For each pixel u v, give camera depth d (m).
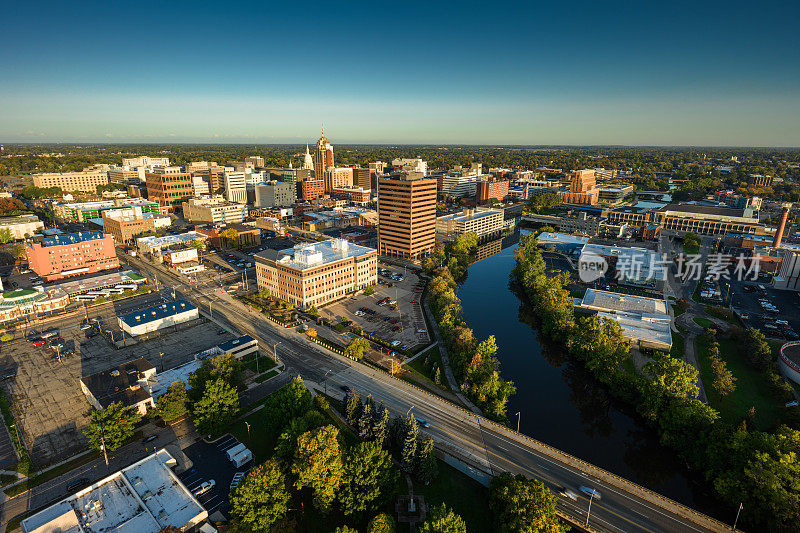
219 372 138.88
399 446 120.75
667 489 116.81
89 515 93.19
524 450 122.62
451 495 107.25
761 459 102.00
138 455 118.69
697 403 126.38
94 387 137.88
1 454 118.00
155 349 175.50
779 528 96.25
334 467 97.38
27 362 164.25
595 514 100.69
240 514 91.44
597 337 166.00
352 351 167.62
